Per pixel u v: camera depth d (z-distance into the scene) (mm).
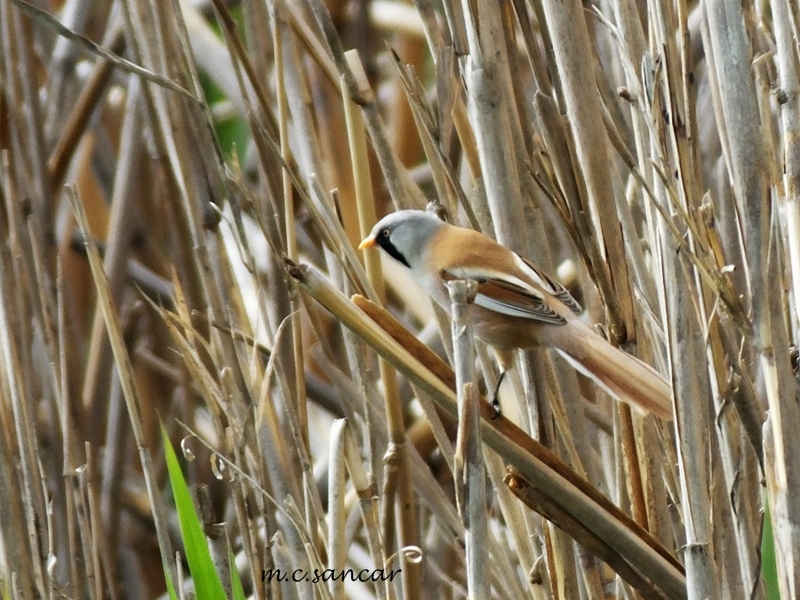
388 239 6043
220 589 5957
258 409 6004
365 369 6062
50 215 6211
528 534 6016
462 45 6004
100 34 6352
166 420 6340
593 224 5984
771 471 5902
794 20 5922
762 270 5902
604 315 6031
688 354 5930
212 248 6066
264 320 6074
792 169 5906
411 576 6039
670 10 5938
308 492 6008
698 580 5914
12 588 6016
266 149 6066
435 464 6254
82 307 6375
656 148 5941
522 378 6023
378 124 6051
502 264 5996
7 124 6211
